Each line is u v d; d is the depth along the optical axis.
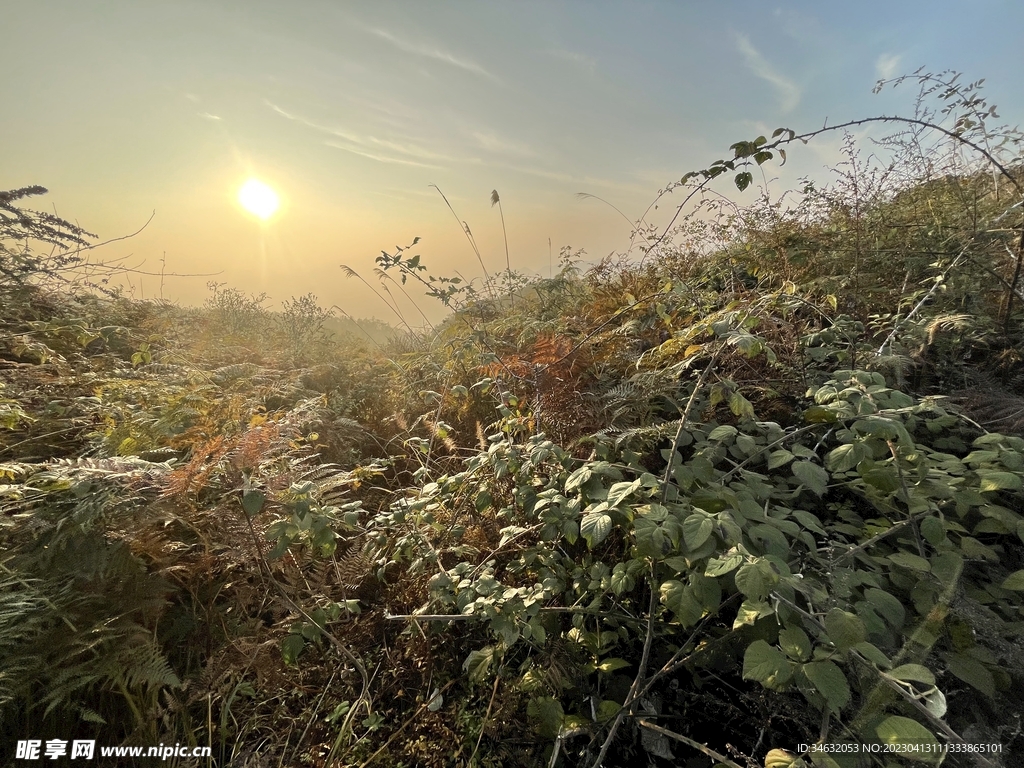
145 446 2.61
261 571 2.00
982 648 1.41
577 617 1.79
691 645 1.70
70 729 1.64
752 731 1.58
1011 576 1.49
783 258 3.51
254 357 4.77
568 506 1.73
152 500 2.01
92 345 4.40
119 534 1.86
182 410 2.78
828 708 1.21
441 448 3.35
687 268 4.27
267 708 1.94
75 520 1.88
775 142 2.38
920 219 3.53
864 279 3.20
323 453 3.27
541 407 2.74
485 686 1.87
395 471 3.36
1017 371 2.54
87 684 1.72
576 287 5.11
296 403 3.80
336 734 1.84
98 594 1.77
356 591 2.32
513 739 1.69
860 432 2.05
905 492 1.70
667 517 1.47
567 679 1.65
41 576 1.78
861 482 1.96
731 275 3.70
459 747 1.73
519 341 3.65
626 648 1.86
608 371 3.00
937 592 1.54
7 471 2.00
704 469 1.81
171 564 2.00
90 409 2.97
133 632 1.74
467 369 3.64
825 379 2.60
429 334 5.23
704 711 1.65
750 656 1.22
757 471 2.34
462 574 1.84
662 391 2.44
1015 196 3.04
